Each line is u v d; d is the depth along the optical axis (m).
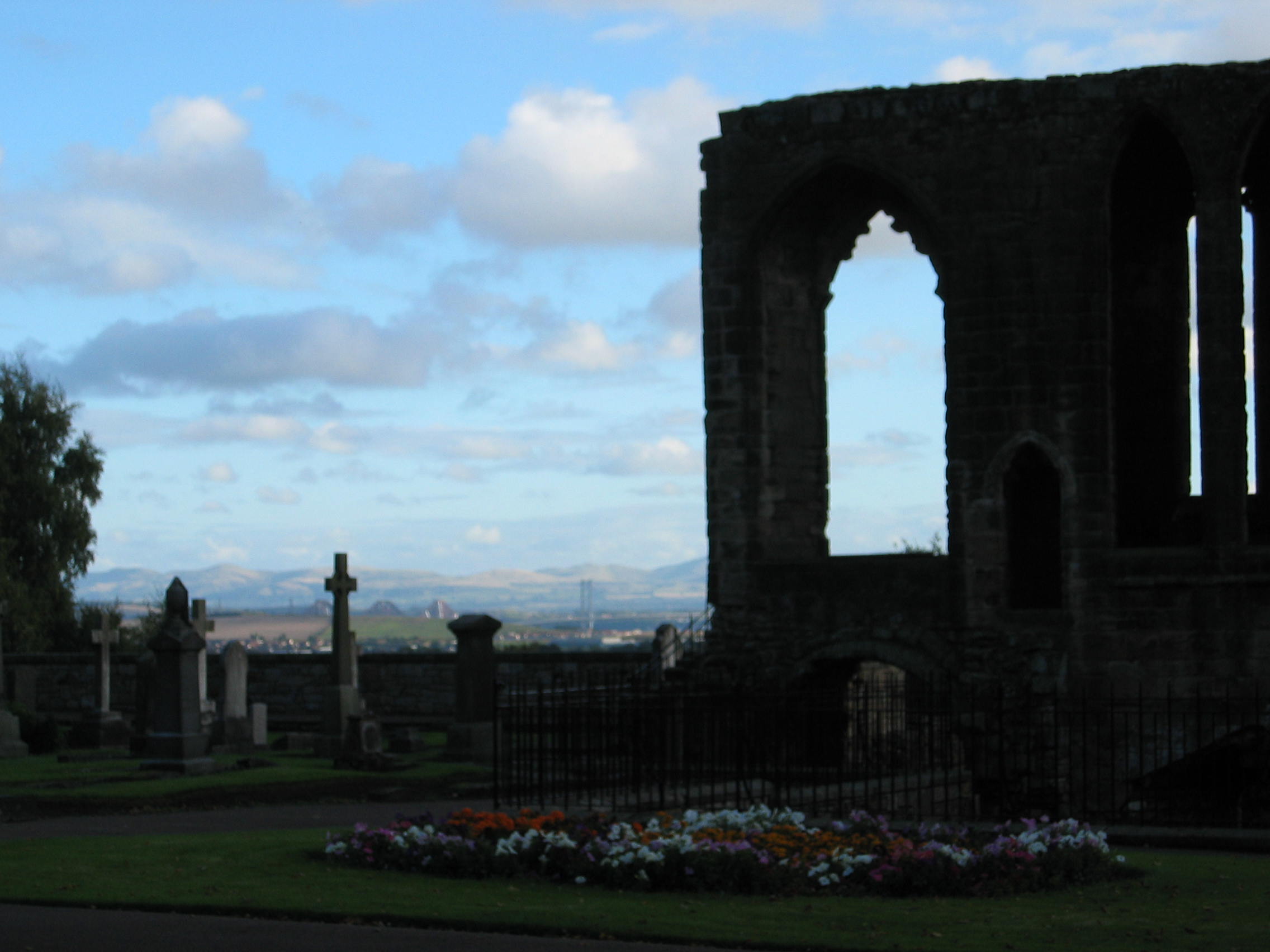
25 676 46.28
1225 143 29.58
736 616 32.69
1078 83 30.67
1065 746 29.61
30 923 13.78
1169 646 29.48
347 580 34.75
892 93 31.89
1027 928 13.95
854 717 30.52
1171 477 33.78
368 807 25.89
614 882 16.25
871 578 31.67
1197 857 19.56
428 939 13.27
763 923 14.15
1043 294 30.84
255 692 45.22
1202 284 29.53
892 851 16.83
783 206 32.75
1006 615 30.62
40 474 64.06
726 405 33.00
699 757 28.12
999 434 30.97
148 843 18.94
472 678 33.00
